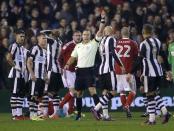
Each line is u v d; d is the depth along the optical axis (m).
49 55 52.28
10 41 66.31
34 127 41.00
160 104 43.41
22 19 71.38
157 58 42.75
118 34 58.16
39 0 73.38
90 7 73.38
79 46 49.31
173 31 68.56
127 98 52.19
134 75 51.97
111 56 48.19
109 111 62.22
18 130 38.78
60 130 38.44
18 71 51.16
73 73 53.53
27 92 52.00
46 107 52.69
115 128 39.47
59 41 52.91
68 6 72.50
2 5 72.25
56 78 52.66
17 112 51.53
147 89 42.44
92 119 50.19
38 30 67.25
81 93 49.28
